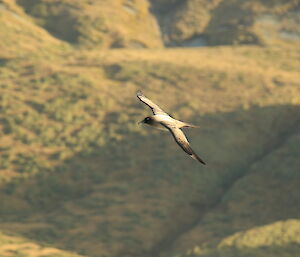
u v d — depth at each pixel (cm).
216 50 7444
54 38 7762
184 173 4719
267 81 6106
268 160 4834
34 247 3578
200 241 3956
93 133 5159
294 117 5541
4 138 5003
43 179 4584
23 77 5981
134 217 4188
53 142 5012
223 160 4931
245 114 5469
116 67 6325
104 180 4650
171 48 7888
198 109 5541
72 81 5881
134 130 5203
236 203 4366
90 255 3697
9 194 4403
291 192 4412
